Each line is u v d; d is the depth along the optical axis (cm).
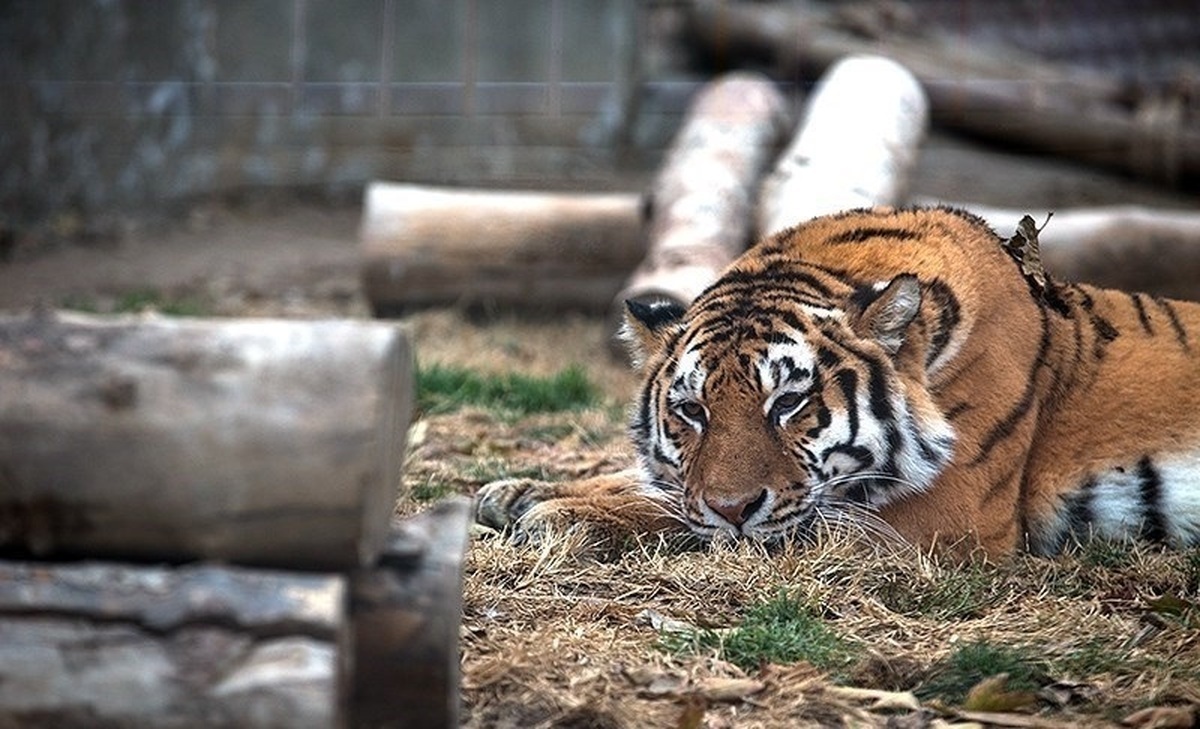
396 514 1034
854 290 969
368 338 579
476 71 2556
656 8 2877
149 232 2308
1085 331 1054
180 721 555
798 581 891
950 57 2764
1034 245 1055
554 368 1589
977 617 876
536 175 2544
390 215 1817
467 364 1562
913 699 734
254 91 2455
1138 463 1019
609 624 844
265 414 571
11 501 579
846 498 954
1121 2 2989
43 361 579
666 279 1570
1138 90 2694
